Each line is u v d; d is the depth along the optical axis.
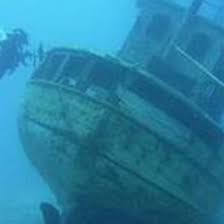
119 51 20.11
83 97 14.84
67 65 15.95
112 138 14.46
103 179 14.88
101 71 15.02
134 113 14.46
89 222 15.86
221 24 19.44
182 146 14.96
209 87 17.58
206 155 15.56
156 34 19.09
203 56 18.12
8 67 20.38
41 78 17.17
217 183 16.48
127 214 15.67
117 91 14.54
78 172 15.10
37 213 25.38
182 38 17.86
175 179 15.06
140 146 14.48
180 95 14.77
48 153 15.99
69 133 15.04
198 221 16.67
